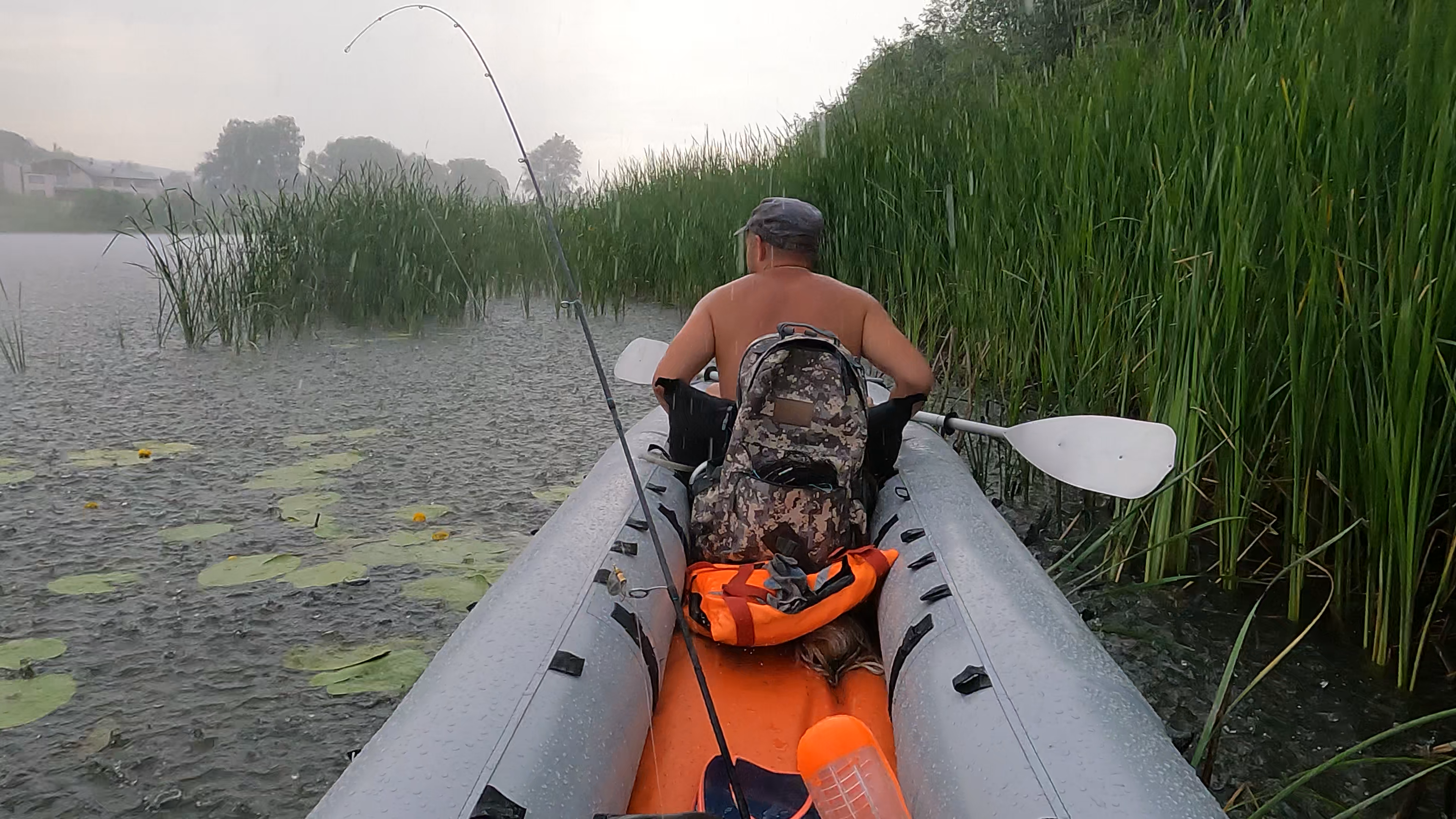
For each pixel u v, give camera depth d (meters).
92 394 4.51
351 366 5.23
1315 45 2.23
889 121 5.11
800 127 6.87
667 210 7.77
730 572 1.81
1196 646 2.10
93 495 3.08
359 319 6.53
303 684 1.94
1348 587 2.11
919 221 4.27
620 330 6.56
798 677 1.65
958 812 1.11
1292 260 2.04
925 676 1.38
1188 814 0.99
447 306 6.77
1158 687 1.94
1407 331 1.76
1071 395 3.03
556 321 6.97
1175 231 2.42
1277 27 2.47
